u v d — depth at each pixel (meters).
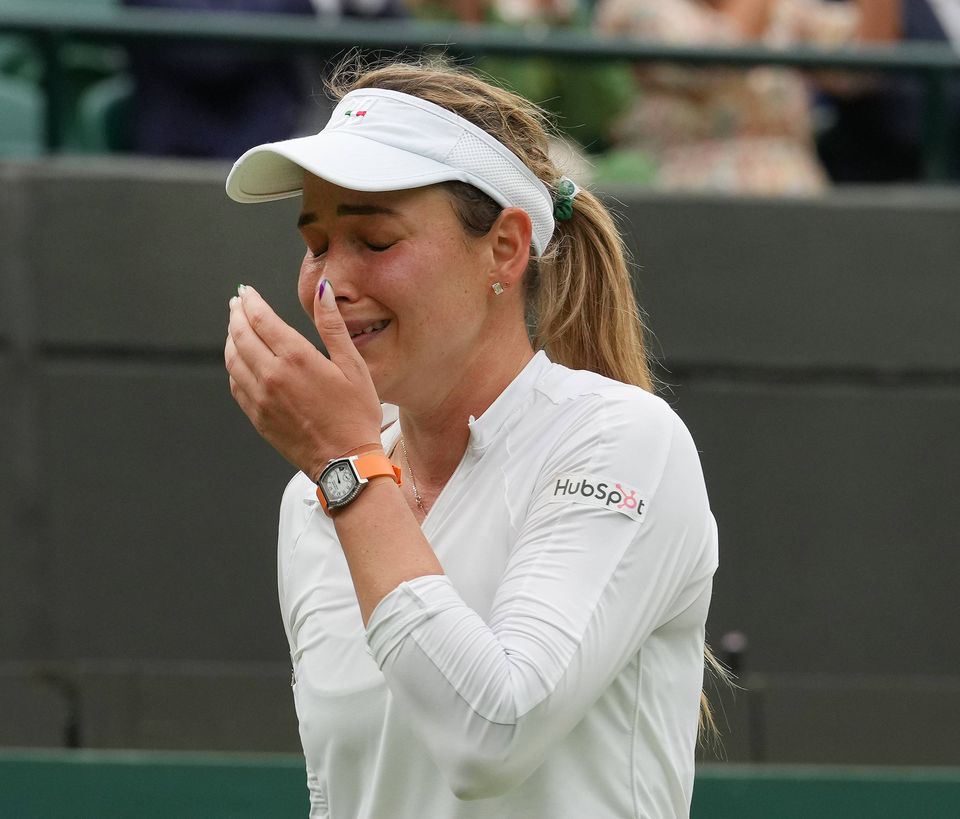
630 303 7.64
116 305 15.50
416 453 7.12
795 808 13.62
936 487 16.03
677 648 6.72
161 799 13.48
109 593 15.37
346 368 6.41
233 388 6.53
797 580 15.88
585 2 20.52
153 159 16.78
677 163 17.92
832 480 15.97
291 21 16.83
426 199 6.57
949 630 15.95
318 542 7.12
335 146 6.55
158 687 14.73
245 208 15.59
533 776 6.29
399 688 5.97
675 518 6.41
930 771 14.34
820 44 19.47
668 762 6.58
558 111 17.97
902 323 16.11
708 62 17.28
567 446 6.55
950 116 19.12
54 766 13.49
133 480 15.46
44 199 15.50
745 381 16.00
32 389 15.42
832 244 16.11
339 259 6.59
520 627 6.02
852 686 15.13
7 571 15.27
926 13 19.86
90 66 19.14
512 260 6.82
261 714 14.73
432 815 6.39
